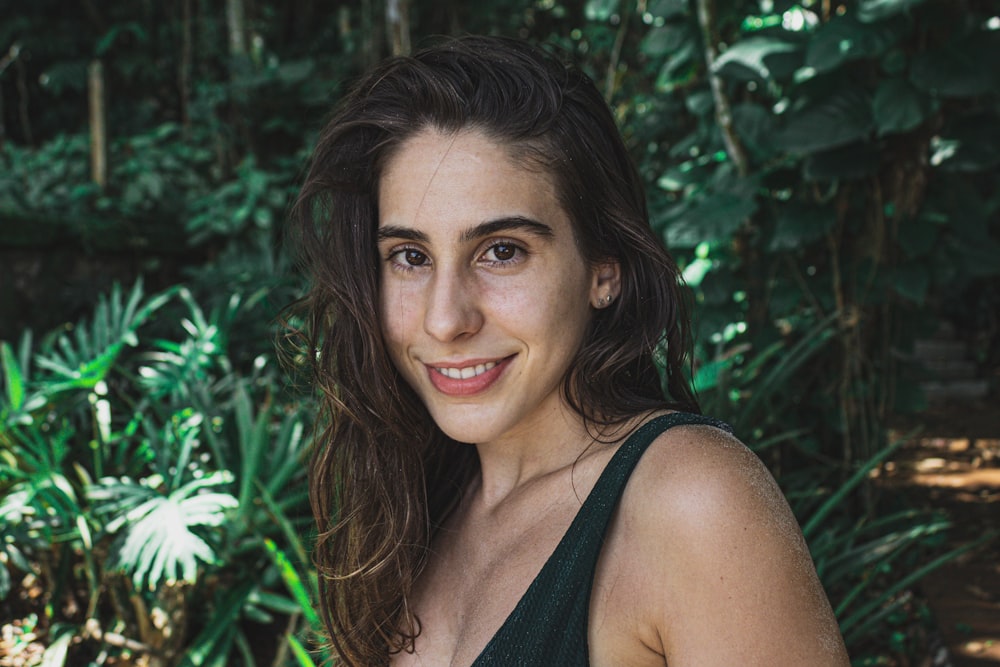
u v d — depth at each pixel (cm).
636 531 84
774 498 82
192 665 265
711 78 347
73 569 323
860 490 363
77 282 536
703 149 398
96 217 571
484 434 95
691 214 332
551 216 91
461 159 90
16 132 896
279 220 620
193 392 328
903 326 369
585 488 95
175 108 923
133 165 655
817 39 293
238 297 372
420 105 91
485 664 89
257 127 689
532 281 91
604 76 600
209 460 320
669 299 98
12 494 296
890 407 366
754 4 368
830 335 304
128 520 275
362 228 99
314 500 115
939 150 342
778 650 76
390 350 100
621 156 99
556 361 94
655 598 82
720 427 87
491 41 94
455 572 105
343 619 112
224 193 605
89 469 332
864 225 347
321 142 101
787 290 359
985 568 346
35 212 556
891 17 291
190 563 250
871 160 321
